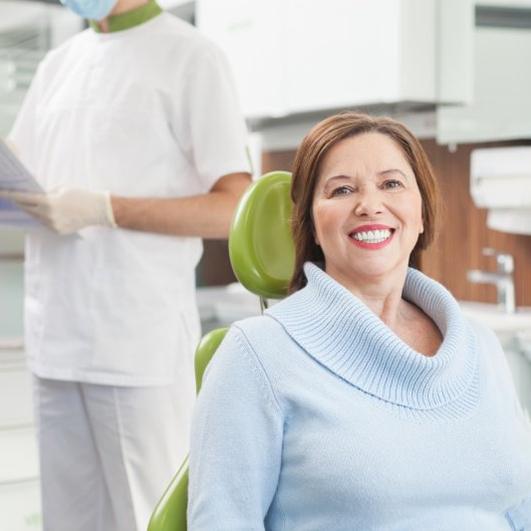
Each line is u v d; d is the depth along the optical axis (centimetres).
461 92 308
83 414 243
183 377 241
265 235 168
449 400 149
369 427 143
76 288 237
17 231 336
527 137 307
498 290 336
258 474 143
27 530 314
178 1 380
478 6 309
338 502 141
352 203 154
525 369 291
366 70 311
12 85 327
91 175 239
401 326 164
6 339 321
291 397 144
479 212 351
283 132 382
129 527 239
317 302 152
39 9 328
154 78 237
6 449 310
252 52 355
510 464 150
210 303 355
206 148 237
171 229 234
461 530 145
